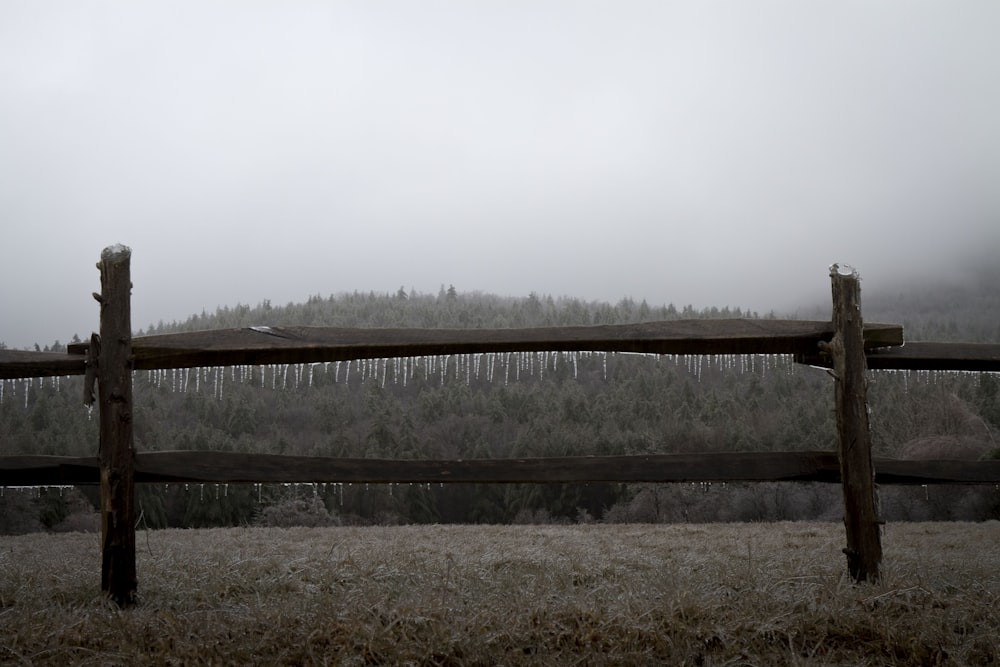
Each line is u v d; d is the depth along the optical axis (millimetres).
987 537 7871
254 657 3369
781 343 4676
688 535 8367
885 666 3395
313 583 4656
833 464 4613
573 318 83125
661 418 38250
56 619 3709
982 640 3439
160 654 3375
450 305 93438
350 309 91375
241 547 7031
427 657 3344
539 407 41188
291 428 36562
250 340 4562
